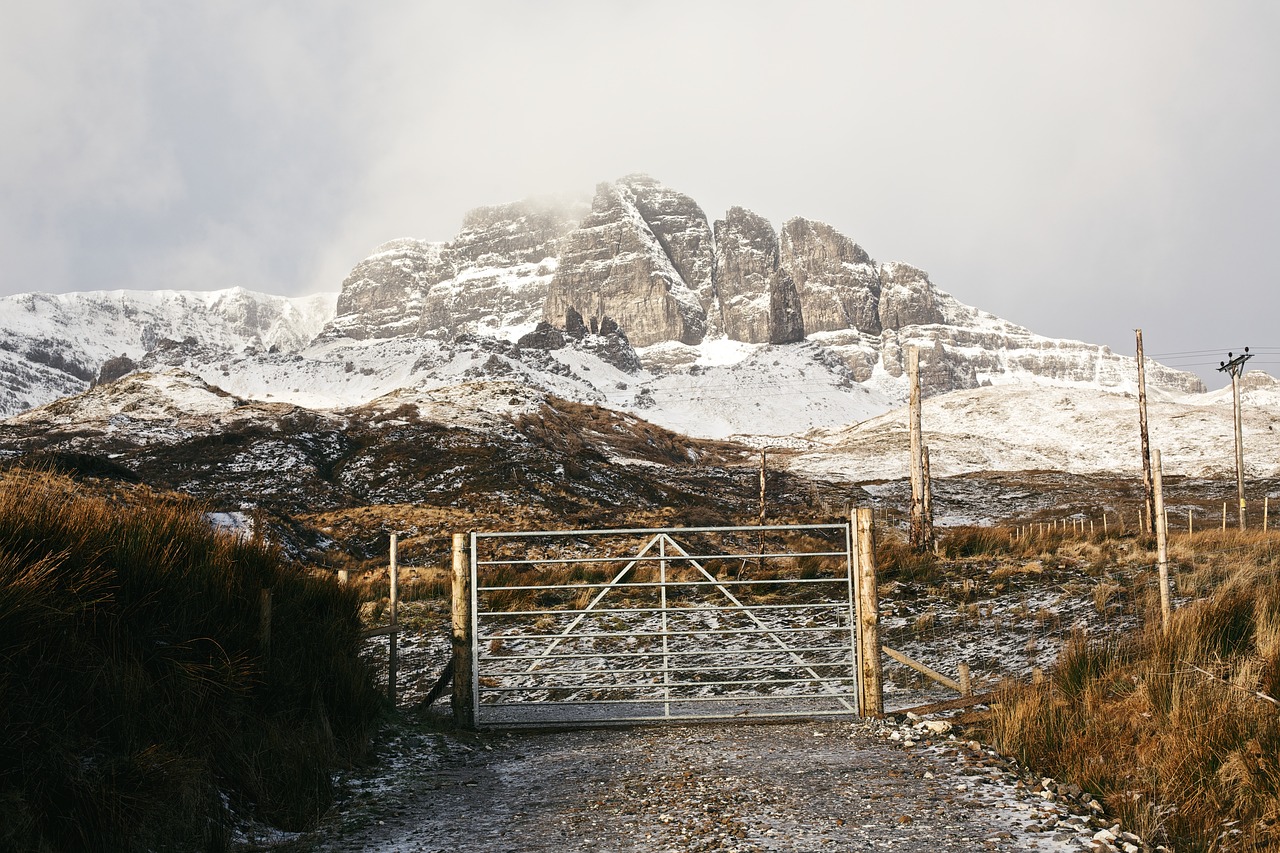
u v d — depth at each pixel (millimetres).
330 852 5957
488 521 60219
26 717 5461
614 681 12758
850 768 7477
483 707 11312
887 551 22188
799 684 12320
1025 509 84438
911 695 11078
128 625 6770
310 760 7262
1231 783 6152
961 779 6973
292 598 9039
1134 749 6980
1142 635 10172
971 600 16516
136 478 42344
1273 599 9328
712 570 23234
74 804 5371
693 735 9430
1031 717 7855
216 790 6371
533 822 6418
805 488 106000
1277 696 7211
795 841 5695
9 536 6430
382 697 9820
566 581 21609
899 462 136000
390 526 57500
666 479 111375
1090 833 5688
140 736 6160
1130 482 103312
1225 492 89062
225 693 7180
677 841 5812
